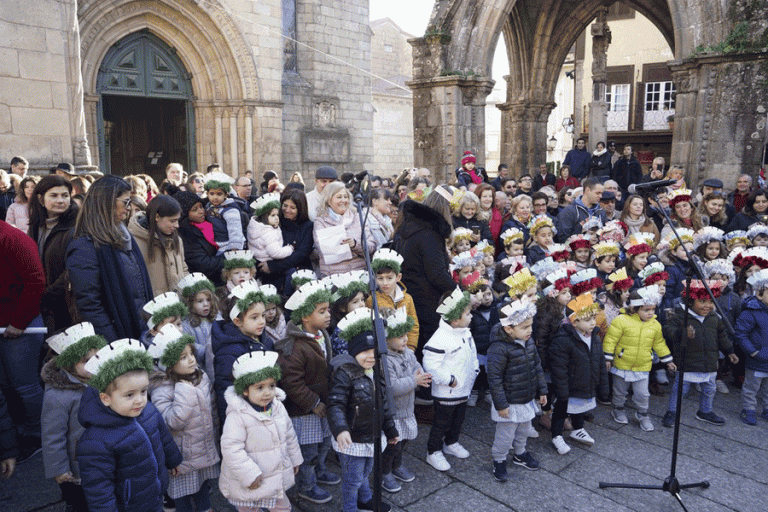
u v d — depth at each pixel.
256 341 3.52
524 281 4.33
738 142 9.87
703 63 9.93
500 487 4.04
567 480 4.15
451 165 12.45
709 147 10.14
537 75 17.27
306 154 18.30
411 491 3.96
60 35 9.23
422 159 12.86
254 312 3.46
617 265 6.29
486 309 5.17
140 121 19.84
